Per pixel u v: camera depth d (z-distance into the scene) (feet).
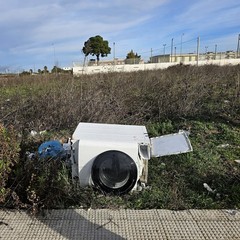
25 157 10.46
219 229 8.07
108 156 9.63
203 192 10.16
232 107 22.57
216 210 9.03
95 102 19.54
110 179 9.68
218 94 27.96
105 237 7.69
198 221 8.45
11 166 9.50
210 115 21.20
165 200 9.48
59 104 19.85
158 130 18.04
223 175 11.51
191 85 28.48
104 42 159.33
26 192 9.25
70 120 18.47
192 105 21.77
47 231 7.93
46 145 12.20
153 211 8.95
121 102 21.50
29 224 8.23
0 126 8.94
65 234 7.80
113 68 72.54
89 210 8.93
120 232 7.89
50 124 18.22
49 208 9.00
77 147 10.00
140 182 10.42
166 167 12.28
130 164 9.60
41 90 29.60
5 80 48.93
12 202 9.00
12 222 8.31
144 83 32.91
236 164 12.63
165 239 7.64
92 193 9.61
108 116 18.52
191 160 12.83
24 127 16.42
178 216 8.70
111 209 9.01
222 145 15.08
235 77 38.68
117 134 10.84
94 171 9.67
